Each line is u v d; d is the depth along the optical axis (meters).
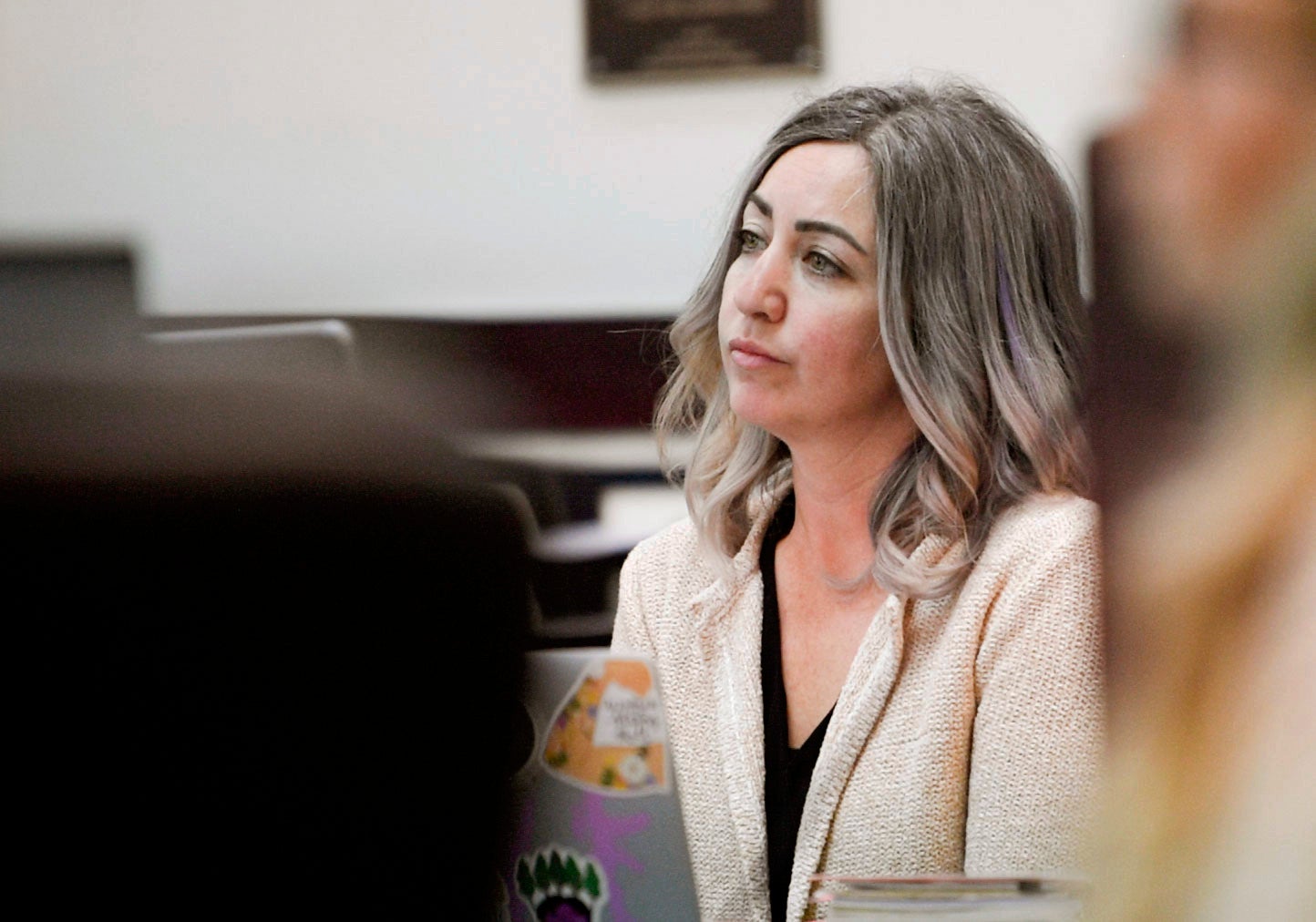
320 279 12.91
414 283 12.81
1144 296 0.92
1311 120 0.86
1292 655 0.88
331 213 12.84
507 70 12.52
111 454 1.30
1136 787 0.95
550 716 2.80
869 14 11.98
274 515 1.31
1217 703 0.91
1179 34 0.88
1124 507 0.95
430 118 12.65
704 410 4.68
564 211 12.61
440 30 12.55
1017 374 4.08
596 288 12.65
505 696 1.36
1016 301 4.09
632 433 11.39
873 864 3.89
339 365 2.88
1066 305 4.16
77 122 12.87
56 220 12.94
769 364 4.16
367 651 1.33
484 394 11.12
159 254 12.96
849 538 4.22
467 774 1.38
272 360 2.87
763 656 4.30
